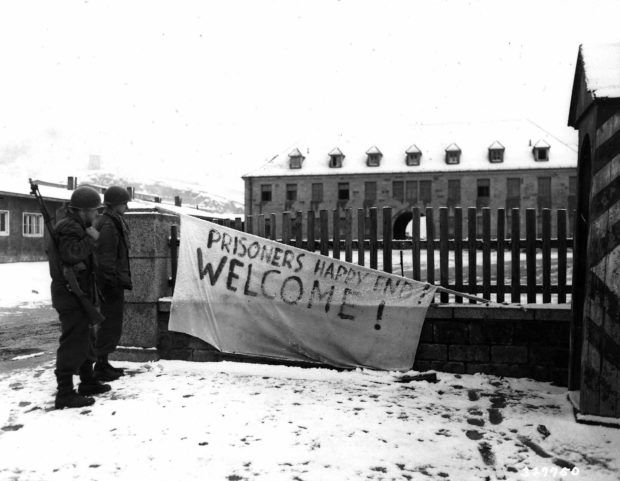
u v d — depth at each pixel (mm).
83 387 4520
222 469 3088
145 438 3551
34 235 31125
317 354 5398
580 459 3256
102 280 4840
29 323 9266
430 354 5133
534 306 4895
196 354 5711
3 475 3043
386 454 3279
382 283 5273
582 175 4496
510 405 4207
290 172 56625
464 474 3041
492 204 51844
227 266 5695
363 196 55000
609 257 3807
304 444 3428
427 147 56094
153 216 5715
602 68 4016
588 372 3832
